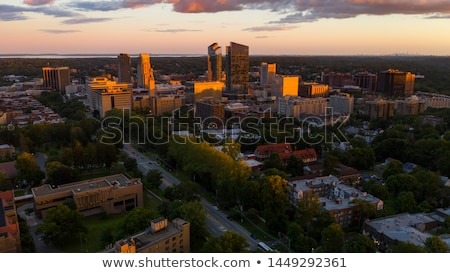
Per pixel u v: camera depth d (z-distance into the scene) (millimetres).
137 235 169500
